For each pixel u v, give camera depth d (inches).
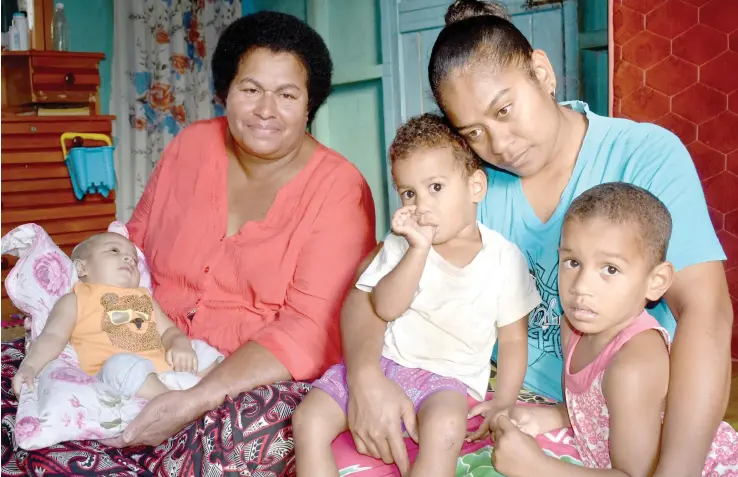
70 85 180.7
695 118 137.3
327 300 72.9
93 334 75.7
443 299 60.5
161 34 212.4
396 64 188.9
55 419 62.3
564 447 57.5
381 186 201.0
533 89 57.0
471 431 60.0
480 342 61.2
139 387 67.9
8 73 179.9
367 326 61.7
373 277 62.2
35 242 80.4
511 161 58.8
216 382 65.7
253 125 75.9
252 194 80.8
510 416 59.0
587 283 52.4
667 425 52.5
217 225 80.1
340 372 60.9
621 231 51.4
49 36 190.7
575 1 153.9
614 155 61.7
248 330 75.8
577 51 155.2
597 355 54.6
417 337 61.5
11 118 164.1
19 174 166.6
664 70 138.6
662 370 51.8
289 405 62.6
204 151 84.1
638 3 139.3
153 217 86.0
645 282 52.9
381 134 198.8
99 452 63.6
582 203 53.7
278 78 75.4
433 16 179.3
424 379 59.3
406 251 58.5
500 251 61.2
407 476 54.2
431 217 59.2
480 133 58.7
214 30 219.5
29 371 69.4
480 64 56.2
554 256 63.9
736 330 136.8
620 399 51.0
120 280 80.0
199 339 78.0
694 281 55.7
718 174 136.6
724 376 53.4
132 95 212.2
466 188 60.4
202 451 61.2
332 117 209.9
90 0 207.6
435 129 60.5
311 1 205.0
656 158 59.6
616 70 143.1
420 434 54.6
